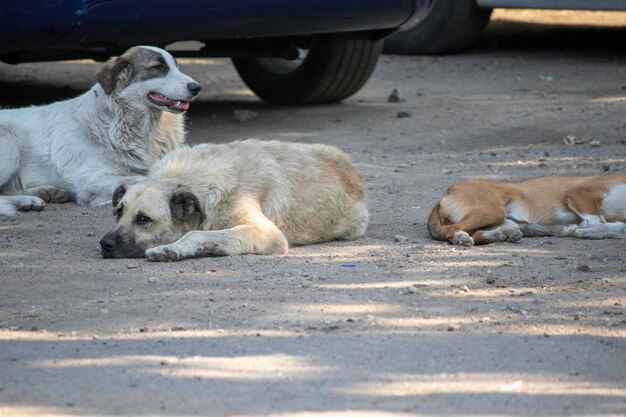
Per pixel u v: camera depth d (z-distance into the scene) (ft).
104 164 44.45
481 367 23.93
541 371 23.80
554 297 29.68
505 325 27.02
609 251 35.73
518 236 37.19
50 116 45.55
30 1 46.96
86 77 75.31
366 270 32.53
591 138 55.47
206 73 79.10
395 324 26.94
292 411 21.29
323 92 64.59
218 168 35.24
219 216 34.81
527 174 47.85
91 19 47.06
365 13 53.47
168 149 45.83
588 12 103.96
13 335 26.08
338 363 23.99
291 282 30.83
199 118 62.23
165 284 30.60
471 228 37.68
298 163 37.04
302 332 26.17
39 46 48.39
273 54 61.46
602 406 21.93
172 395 22.06
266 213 35.63
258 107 65.98
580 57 82.79
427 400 22.00
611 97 66.44
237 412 21.21
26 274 31.99
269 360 24.13
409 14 55.36
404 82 75.31
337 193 37.40
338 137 56.75
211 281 30.89
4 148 43.86
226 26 50.29
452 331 26.45
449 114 62.59
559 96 67.92
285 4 50.78
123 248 33.94
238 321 27.04
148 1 47.96
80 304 28.71
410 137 56.85
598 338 26.11
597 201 39.73
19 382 22.76
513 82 74.13
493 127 58.70
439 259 34.17
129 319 27.32
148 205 34.06
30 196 42.45
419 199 43.70
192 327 26.61
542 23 98.94
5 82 72.64
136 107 44.06
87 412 21.18
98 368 23.57
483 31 90.48
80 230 38.60
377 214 41.42
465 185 38.73
